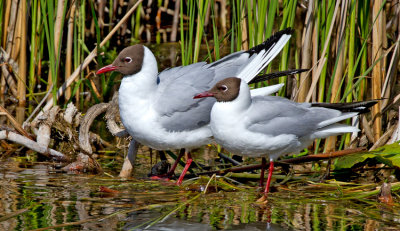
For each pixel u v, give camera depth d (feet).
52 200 27.40
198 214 25.88
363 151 33.30
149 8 64.13
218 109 29.35
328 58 39.58
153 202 27.68
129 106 31.35
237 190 30.71
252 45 34.96
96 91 49.37
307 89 37.45
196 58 36.58
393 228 24.38
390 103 36.47
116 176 33.06
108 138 40.70
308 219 25.52
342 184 31.83
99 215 25.31
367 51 38.01
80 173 33.37
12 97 47.26
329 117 30.35
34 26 44.50
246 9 37.04
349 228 24.29
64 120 35.96
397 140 34.53
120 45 62.49
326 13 36.17
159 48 61.52
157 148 32.96
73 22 44.27
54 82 38.14
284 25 34.37
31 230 23.06
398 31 38.45
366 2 34.94
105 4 59.47
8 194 28.09
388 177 31.78
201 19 35.65
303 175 33.94
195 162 34.94
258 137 29.37
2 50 46.73
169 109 31.14
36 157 36.35
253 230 23.76
